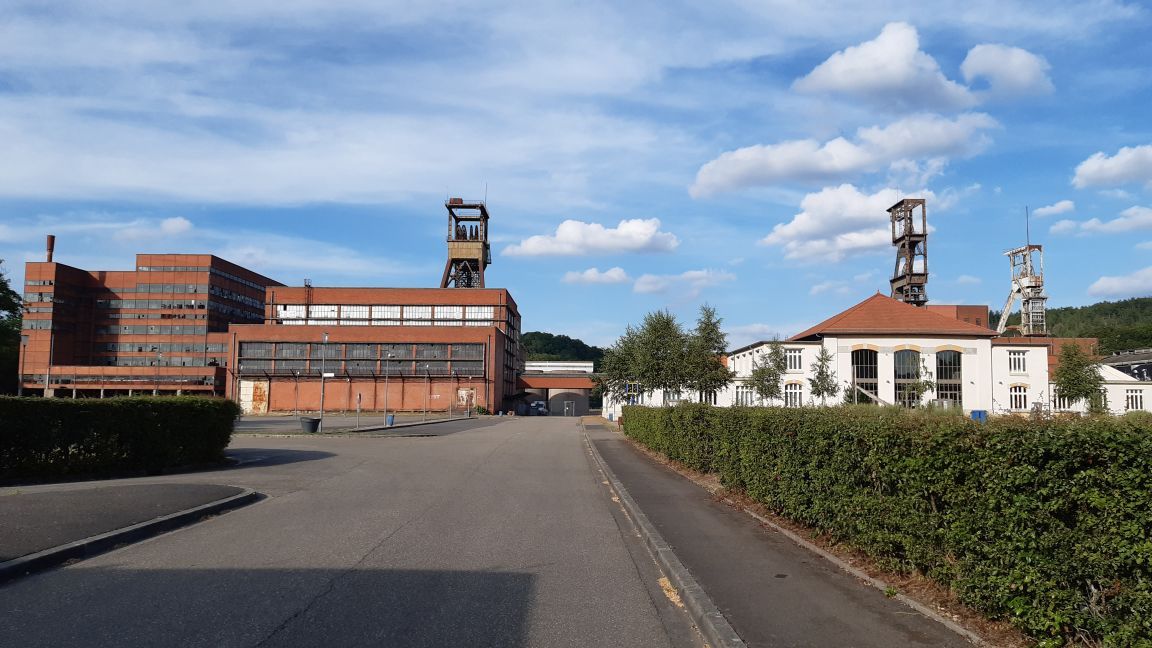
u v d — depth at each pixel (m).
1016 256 92.44
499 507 11.95
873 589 6.39
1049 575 4.49
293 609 5.86
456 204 104.25
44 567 7.25
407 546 8.54
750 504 11.48
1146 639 3.89
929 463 5.82
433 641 5.14
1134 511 3.99
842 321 72.44
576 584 6.91
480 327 86.31
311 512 11.15
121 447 15.76
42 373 104.06
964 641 4.98
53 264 107.12
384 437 33.81
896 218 89.75
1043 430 4.65
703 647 5.16
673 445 19.75
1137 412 4.43
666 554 7.88
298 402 85.50
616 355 45.53
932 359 70.88
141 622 5.45
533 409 105.88
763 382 61.50
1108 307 147.38
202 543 8.63
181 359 111.88
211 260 113.94
